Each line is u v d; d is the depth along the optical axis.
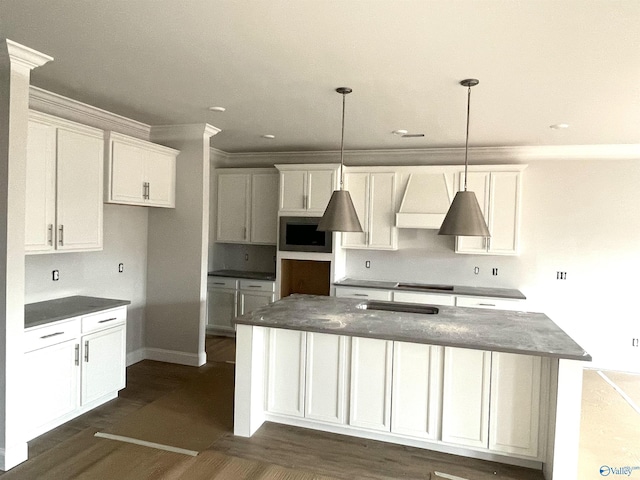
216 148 6.03
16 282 2.70
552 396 2.71
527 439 2.83
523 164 5.09
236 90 3.38
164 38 2.45
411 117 4.04
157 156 4.44
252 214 6.05
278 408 3.37
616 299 5.02
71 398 3.34
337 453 3.01
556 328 3.15
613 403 4.03
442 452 3.05
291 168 5.58
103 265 4.34
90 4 2.08
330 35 2.36
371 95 3.41
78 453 2.93
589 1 1.93
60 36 2.45
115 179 3.90
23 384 2.91
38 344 3.04
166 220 4.81
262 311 3.54
